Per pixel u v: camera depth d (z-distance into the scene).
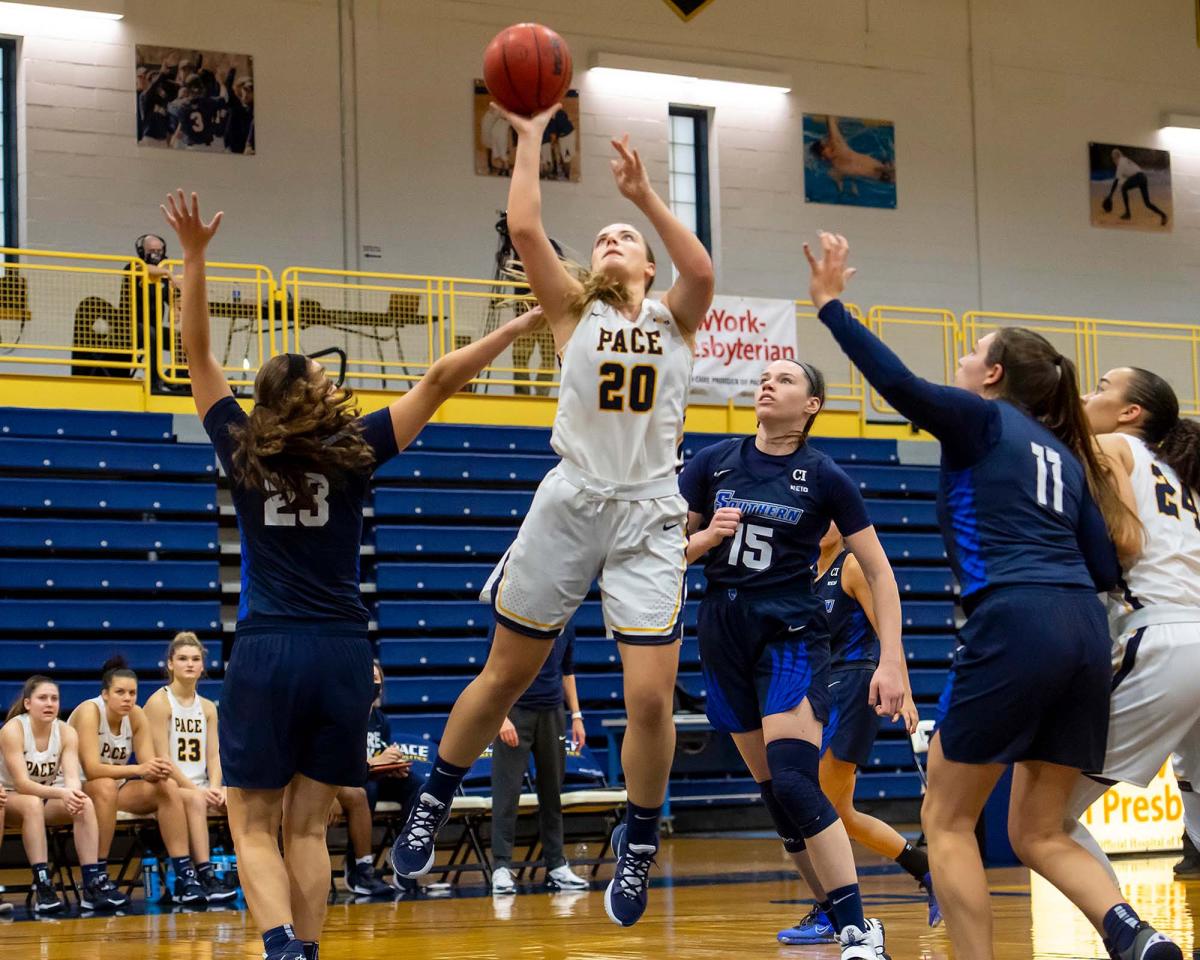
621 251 5.07
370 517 15.26
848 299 20.70
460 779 5.29
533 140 5.07
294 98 18.25
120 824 10.16
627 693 4.99
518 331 5.20
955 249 21.44
